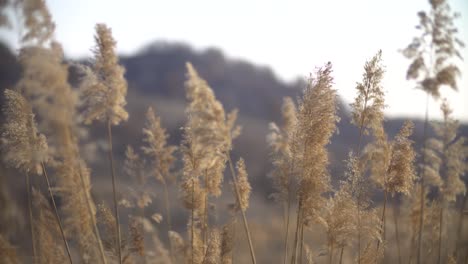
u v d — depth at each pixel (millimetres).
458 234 5996
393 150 5605
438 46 4512
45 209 5312
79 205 5121
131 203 6133
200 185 5641
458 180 5617
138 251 5711
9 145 4824
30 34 4098
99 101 4449
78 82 4422
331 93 5359
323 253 5609
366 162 5676
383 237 6000
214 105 4664
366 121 5676
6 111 4852
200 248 5773
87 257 5488
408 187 5672
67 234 5469
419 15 4594
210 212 5926
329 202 5613
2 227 4629
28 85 3965
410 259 5980
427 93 4594
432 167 5371
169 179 6344
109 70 4512
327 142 5422
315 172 5430
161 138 6375
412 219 6164
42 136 4973
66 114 4020
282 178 5746
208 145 4641
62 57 4227
